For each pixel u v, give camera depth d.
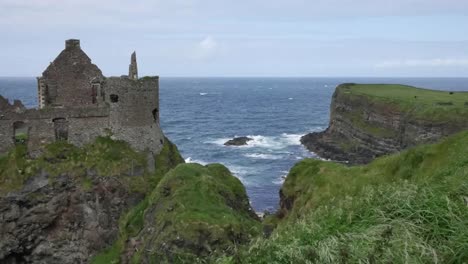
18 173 51.03
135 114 55.19
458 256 13.30
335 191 29.30
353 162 110.25
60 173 52.06
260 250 17.44
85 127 54.50
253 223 41.25
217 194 42.47
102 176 52.38
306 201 30.59
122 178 52.75
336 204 23.73
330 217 18.91
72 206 52.25
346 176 30.34
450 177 20.06
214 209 39.72
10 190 50.31
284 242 17.30
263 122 194.50
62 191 52.00
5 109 54.34
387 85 162.88
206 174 45.62
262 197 83.94
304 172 33.88
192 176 44.75
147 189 52.69
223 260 18.52
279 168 105.44
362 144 120.56
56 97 58.47
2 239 50.25
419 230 15.16
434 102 110.94
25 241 51.44
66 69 58.34
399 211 16.70
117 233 51.47
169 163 56.84
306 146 131.88
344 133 132.00
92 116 54.66
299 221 20.89
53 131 53.59
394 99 119.31
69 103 58.72
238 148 129.75
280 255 16.16
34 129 52.88
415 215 16.06
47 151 52.72
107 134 55.06
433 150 27.94
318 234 17.00
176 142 140.25
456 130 96.88
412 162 28.27
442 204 16.02
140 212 46.88
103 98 57.53
